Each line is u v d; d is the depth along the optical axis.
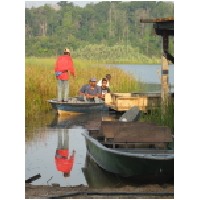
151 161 26.05
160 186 26.31
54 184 26.83
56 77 46.25
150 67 69.31
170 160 26.06
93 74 55.41
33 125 40.81
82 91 47.06
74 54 70.00
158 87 56.94
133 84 55.28
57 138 36.25
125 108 43.88
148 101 43.41
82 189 25.94
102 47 71.31
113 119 41.81
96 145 29.05
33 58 66.00
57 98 47.06
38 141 35.31
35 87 49.22
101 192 25.55
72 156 31.64
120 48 71.69
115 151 26.97
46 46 68.62
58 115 45.12
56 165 29.78
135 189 25.86
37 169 29.16
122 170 27.16
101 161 28.89
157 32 37.91
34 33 69.69
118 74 56.03
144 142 28.02
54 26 70.62
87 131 32.66
